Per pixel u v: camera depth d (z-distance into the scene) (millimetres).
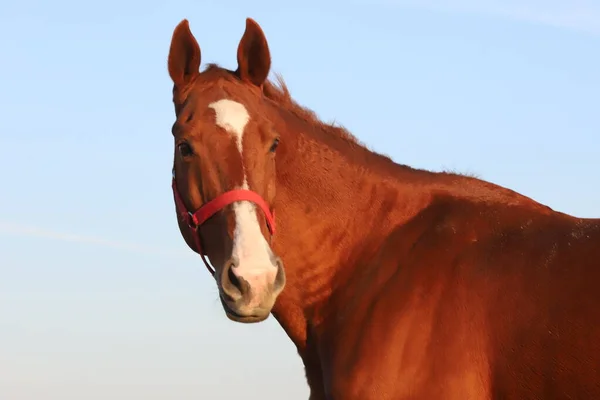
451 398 4496
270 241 4922
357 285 5031
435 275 4762
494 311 4555
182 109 5016
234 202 4676
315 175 5234
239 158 4758
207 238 4840
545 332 4398
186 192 4895
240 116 4844
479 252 4754
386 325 4727
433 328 4621
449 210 5047
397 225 5129
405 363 4602
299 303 5207
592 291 4363
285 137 5277
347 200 5203
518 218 4852
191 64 5176
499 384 4496
